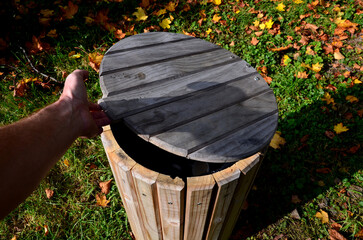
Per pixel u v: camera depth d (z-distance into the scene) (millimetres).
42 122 865
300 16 3473
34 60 2955
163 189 1078
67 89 1101
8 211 693
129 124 1180
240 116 1245
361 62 3025
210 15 3551
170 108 1267
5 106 2615
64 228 1971
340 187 2156
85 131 1075
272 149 2391
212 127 1182
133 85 1389
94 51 3037
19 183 704
